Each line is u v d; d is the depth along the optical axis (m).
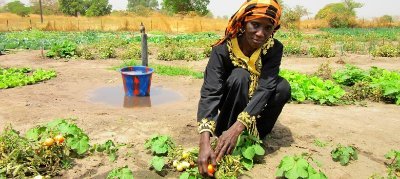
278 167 3.29
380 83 6.46
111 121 4.78
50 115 5.10
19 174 3.21
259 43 3.15
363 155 3.88
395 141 4.24
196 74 8.94
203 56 12.91
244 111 3.20
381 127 4.73
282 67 10.52
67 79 8.30
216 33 32.75
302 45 17.06
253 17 3.07
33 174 3.28
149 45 17.19
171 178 3.33
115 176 3.13
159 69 9.55
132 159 3.68
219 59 3.35
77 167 3.49
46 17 52.19
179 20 42.62
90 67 10.31
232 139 3.07
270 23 3.09
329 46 13.91
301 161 3.18
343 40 20.25
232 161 3.21
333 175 3.40
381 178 3.27
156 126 4.60
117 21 43.34
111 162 3.61
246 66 3.41
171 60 12.23
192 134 4.34
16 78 7.89
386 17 45.28
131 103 6.11
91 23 41.66
